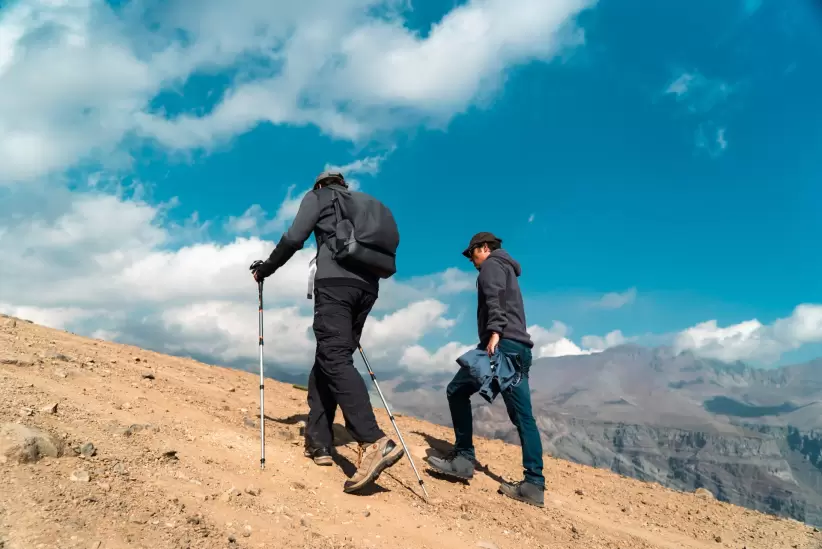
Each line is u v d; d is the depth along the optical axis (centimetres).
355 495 337
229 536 224
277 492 305
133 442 303
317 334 354
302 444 418
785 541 496
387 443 333
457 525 334
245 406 523
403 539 288
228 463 327
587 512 479
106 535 191
